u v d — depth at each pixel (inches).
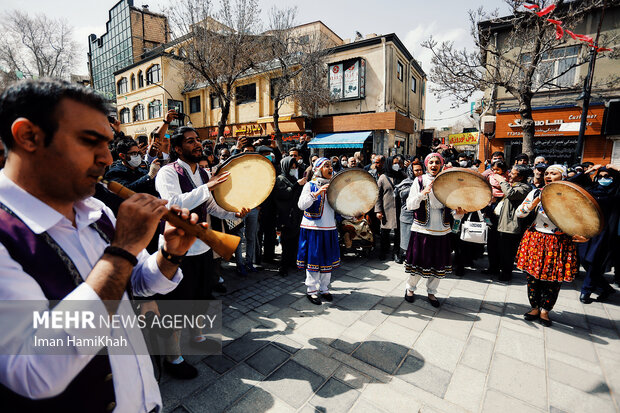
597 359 111.7
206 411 85.8
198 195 86.7
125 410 37.8
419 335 125.5
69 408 32.9
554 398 92.9
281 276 189.8
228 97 537.6
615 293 172.7
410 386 96.7
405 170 242.5
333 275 193.6
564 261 126.5
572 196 112.7
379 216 211.8
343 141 600.7
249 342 118.8
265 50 549.6
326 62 622.5
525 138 382.3
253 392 93.1
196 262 99.7
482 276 195.6
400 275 193.5
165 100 872.3
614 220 165.3
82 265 34.9
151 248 107.0
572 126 442.0
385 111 583.2
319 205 147.2
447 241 146.8
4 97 29.9
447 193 136.5
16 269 29.0
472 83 403.9
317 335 124.4
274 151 253.3
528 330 130.8
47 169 30.9
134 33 990.4
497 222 190.9
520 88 379.9
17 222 30.7
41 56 855.7
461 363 108.3
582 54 438.0
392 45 576.1
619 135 429.1
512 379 100.7
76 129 30.5
